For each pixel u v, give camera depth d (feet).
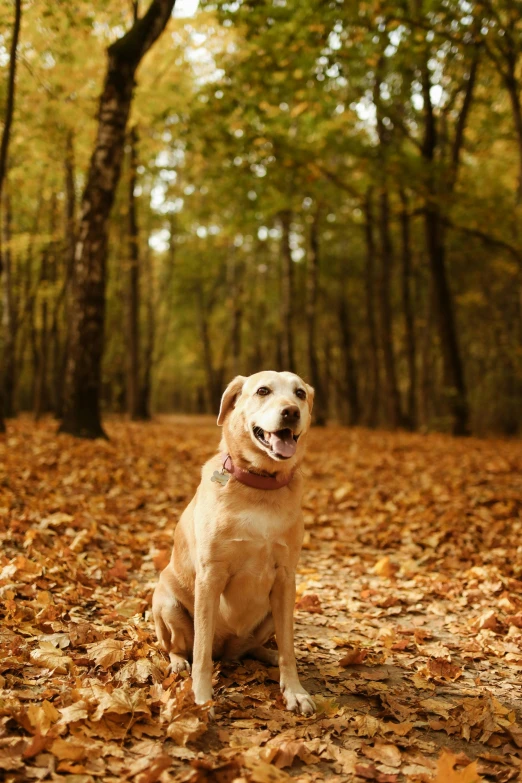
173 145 59.00
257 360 131.34
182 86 50.31
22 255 72.02
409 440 51.13
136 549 18.24
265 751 8.14
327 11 34.19
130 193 68.69
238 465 10.30
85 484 24.61
